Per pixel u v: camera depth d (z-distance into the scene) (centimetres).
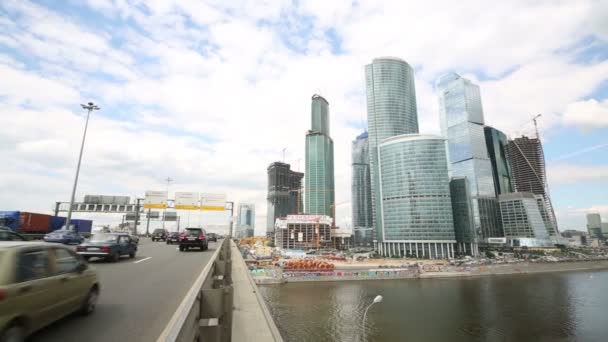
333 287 10175
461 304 8281
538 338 6050
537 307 8181
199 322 329
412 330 6191
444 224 18650
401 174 19912
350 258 17888
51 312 548
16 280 480
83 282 661
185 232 2753
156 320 643
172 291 934
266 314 561
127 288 977
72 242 3089
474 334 6106
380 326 6375
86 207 5697
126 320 643
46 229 4384
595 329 6562
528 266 15738
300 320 6694
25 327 487
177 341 215
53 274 571
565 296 9500
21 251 517
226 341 332
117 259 1802
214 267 706
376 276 12056
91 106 3969
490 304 8375
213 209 5728
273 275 11156
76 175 3800
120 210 5778
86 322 625
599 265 17625
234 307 616
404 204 19550
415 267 13725
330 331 6072
